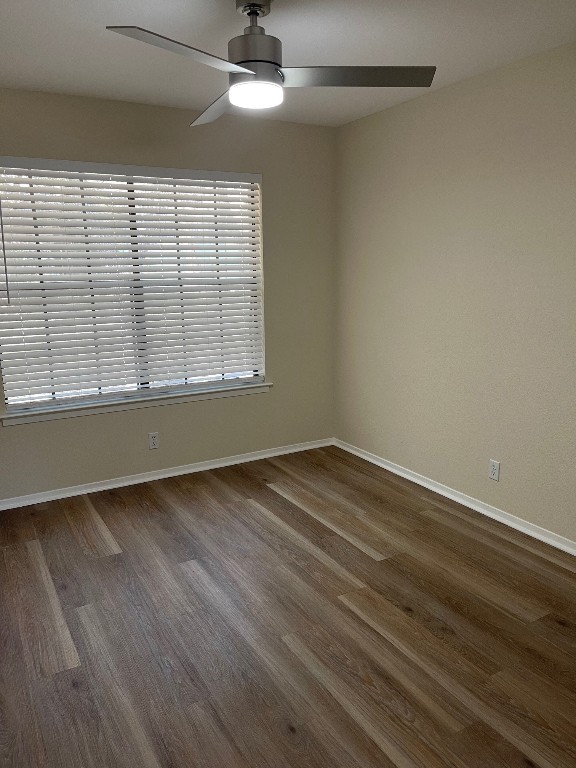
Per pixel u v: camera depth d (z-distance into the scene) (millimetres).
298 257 4184
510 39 2498
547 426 2885
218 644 2182
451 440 3490
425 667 2045
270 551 2898
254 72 2031
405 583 2592
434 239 3424
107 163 3383
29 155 3182
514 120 2832
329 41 2486
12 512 3369
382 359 3992
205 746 1717
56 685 1977
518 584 2574
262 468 4105
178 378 3883
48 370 3438
